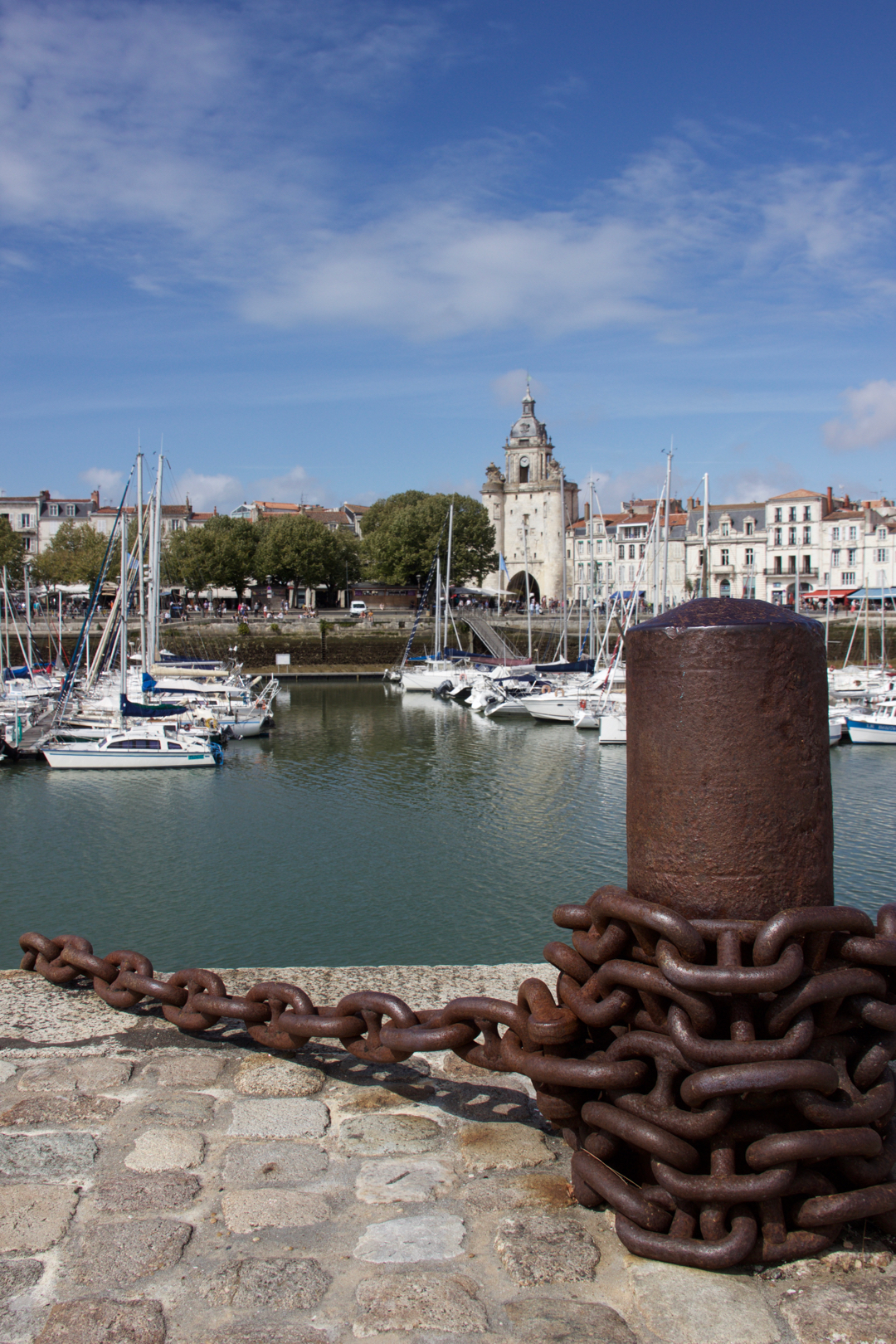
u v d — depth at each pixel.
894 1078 2.93
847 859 21.95
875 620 77.81
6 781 32.69
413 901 19.33
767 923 2.77
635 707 3.15
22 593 94.06
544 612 97.19
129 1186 3.25
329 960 16.28
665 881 3.02
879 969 2.92
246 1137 3.59
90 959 4.79
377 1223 3.04
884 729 41.19
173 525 121.44
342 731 46.19
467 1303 2.65
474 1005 3.36
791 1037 2.71
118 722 37.91
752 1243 2.71
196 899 19.56
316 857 22.59
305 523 97.12
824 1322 2.53
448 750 39.59
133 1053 4.30
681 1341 2.48
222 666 59.72
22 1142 3.55
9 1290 2.75
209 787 31.41
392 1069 4.19
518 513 118.06
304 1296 2.70
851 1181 2.84
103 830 25.56
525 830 25.02
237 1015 4.13
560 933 17.55
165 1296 2.71
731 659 2.90
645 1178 2.99
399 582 97.38
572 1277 2.75
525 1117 3.76
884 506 108.94
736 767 2.91
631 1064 2.90
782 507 103.62
